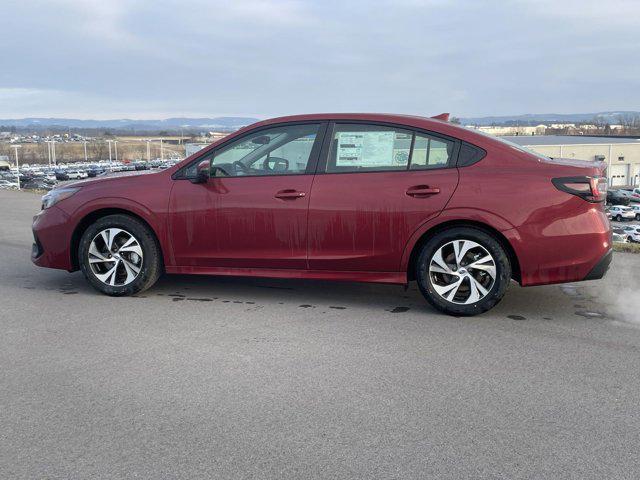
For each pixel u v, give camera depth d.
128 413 3.20
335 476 2.61
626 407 3.27
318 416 3.16
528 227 4.61
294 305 5.27
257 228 5.11
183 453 2.80
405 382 3.60
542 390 3.49
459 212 4.70
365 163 5.00
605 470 2.66
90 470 2.66
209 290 5.80
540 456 2.77
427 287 4.88
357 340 4.34
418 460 2.74
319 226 4.98
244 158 5.23
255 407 3.27
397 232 4.84
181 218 5.27
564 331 4.55
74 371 3.77
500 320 4.82
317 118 5.16
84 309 5.15
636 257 7.35
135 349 4.16
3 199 16.09
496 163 4.77
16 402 3.34
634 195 54.03
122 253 5.46
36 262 5.77
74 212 5.50
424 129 4.92
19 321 4.82
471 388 3.51
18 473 2.64
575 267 4.63
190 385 3.55
